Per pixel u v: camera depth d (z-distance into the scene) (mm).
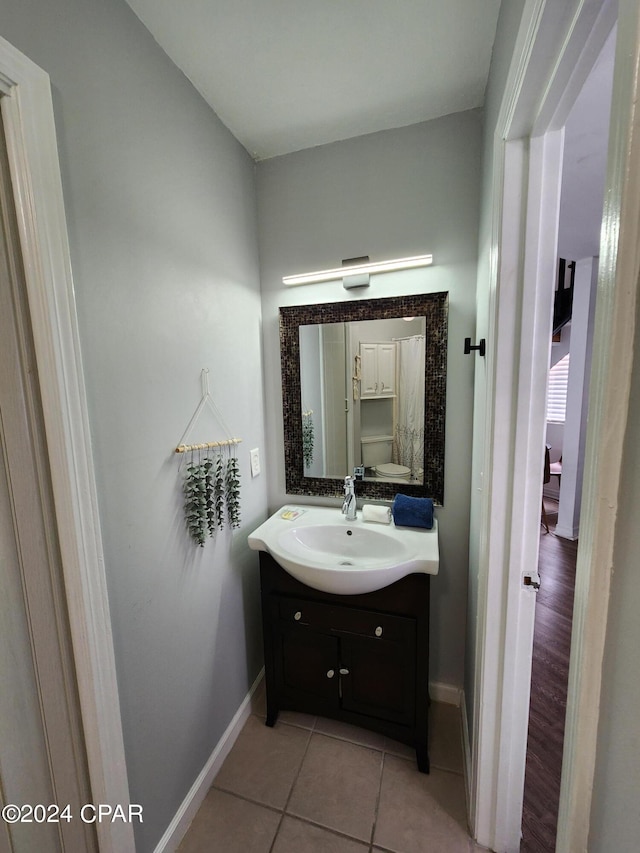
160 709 1104
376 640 1359
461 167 1414
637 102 289
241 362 1552
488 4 981
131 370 985
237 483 1465
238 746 1474
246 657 1618
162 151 1085
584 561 376
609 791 357
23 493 784
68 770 873
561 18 562
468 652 1501
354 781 1331
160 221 1082
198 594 1280
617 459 335
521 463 976
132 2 950
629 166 298
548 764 1368
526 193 894
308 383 1721
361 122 1440
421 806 1245
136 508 1007
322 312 1646
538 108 762
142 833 1036
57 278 757
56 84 768
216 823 1215
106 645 890
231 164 1470
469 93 1312
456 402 1519
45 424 772
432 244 1483
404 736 1374
